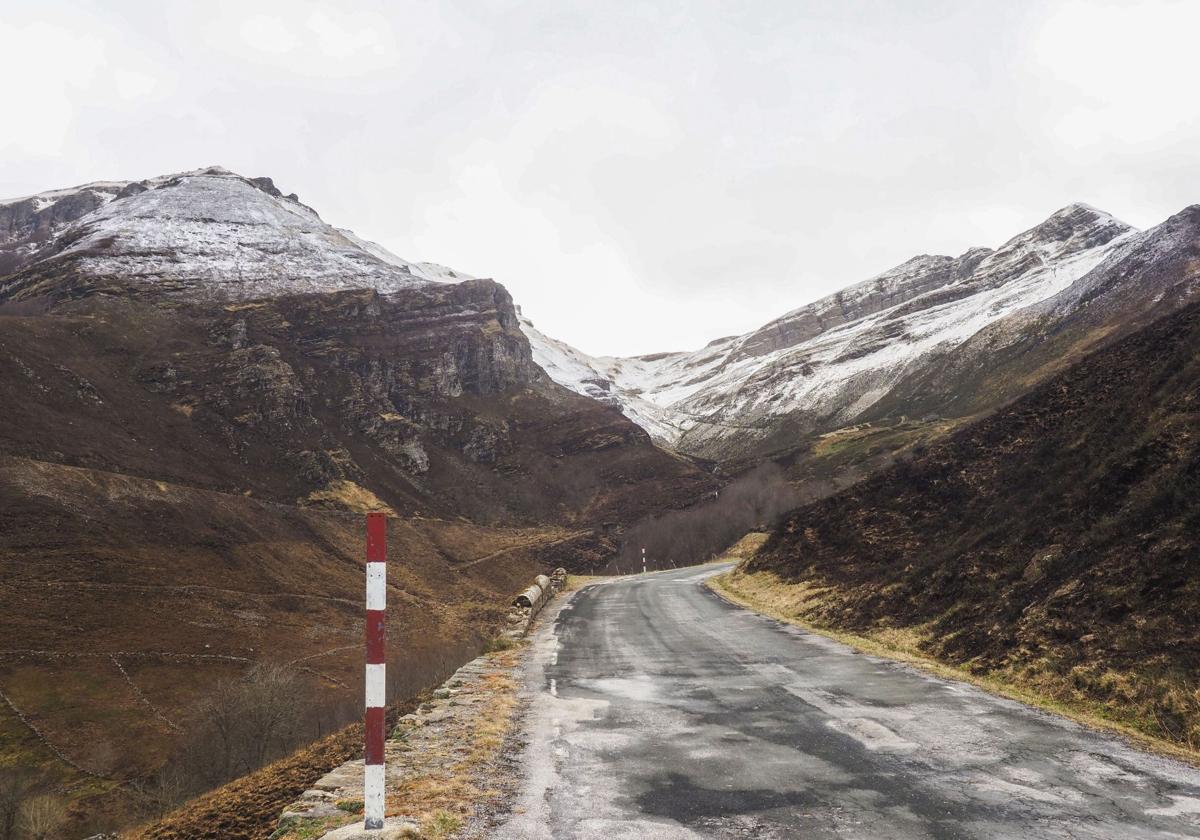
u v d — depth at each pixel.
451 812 5.50
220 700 34.62
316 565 71.38
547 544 100.25
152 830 9.27
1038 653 10.54
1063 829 4.85
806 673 11.55
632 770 6.61
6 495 57.47
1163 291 156.00
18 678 40.25
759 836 4.86
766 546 29.77
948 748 7.05
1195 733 7.22
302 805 5.82
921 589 16.34
